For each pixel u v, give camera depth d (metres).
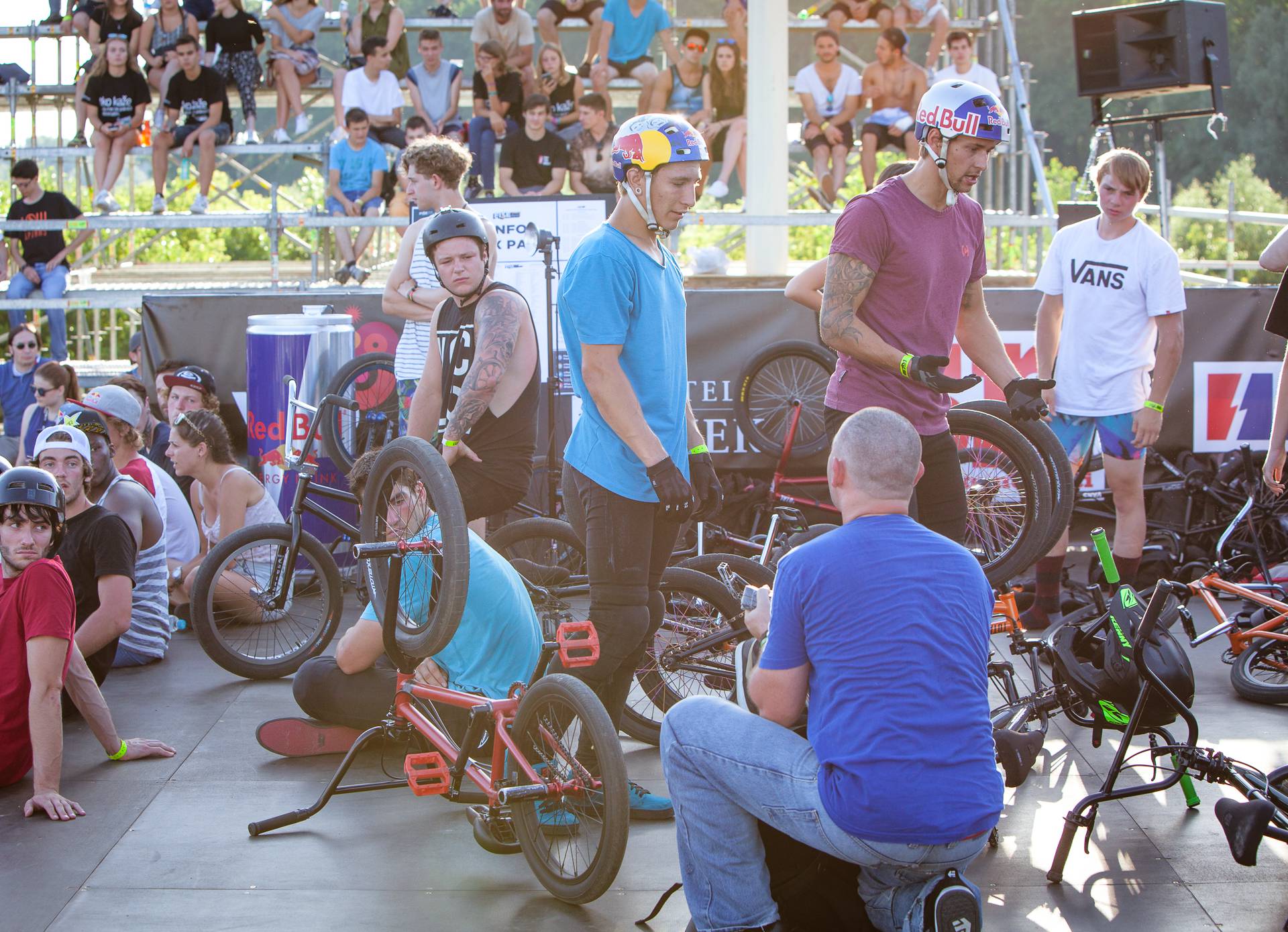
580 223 6.84
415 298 5.90
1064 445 5.77
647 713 4.45
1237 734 4.41
